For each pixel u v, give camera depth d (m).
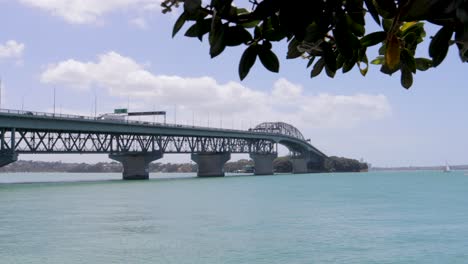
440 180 177.75
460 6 1.74
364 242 31.16
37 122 95.75
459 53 1.83
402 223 41.31
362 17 2.01
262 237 33.03
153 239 32.12
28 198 72.75
